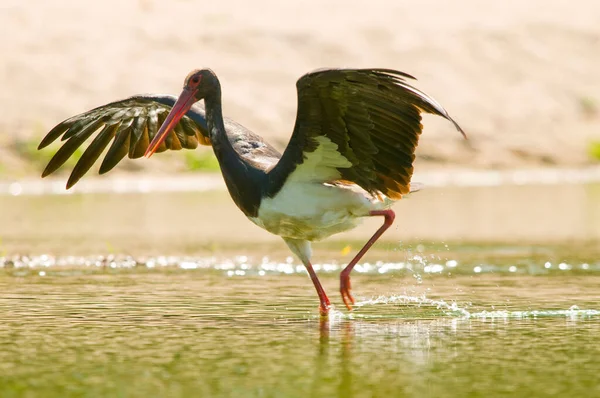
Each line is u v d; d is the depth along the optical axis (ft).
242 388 28.35
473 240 65.57
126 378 29.40
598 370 30.30
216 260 55.77
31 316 38.29
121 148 44.60
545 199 89.45
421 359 31.65
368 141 36.32
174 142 44.93
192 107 42.06
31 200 84.84
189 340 34.27
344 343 33.88
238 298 42.86
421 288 45.96
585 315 38.93
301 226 37.96
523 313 39.40
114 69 104.22
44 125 96.22
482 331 35.88
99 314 38.78
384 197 38.86
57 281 47.32
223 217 77.20
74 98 99.66
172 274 50.26
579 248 61.05
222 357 31.91
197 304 41.24
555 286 46.34
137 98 42.55
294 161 36.91
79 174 44.34
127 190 93.25
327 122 35.94
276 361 31.37
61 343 33.76
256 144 40.11
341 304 41.47
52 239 63.82
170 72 106.01
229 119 41.63
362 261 56.49
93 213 77.82
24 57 102.94
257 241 64.90
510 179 104.73
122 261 54.44
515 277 49.55
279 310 40.11
